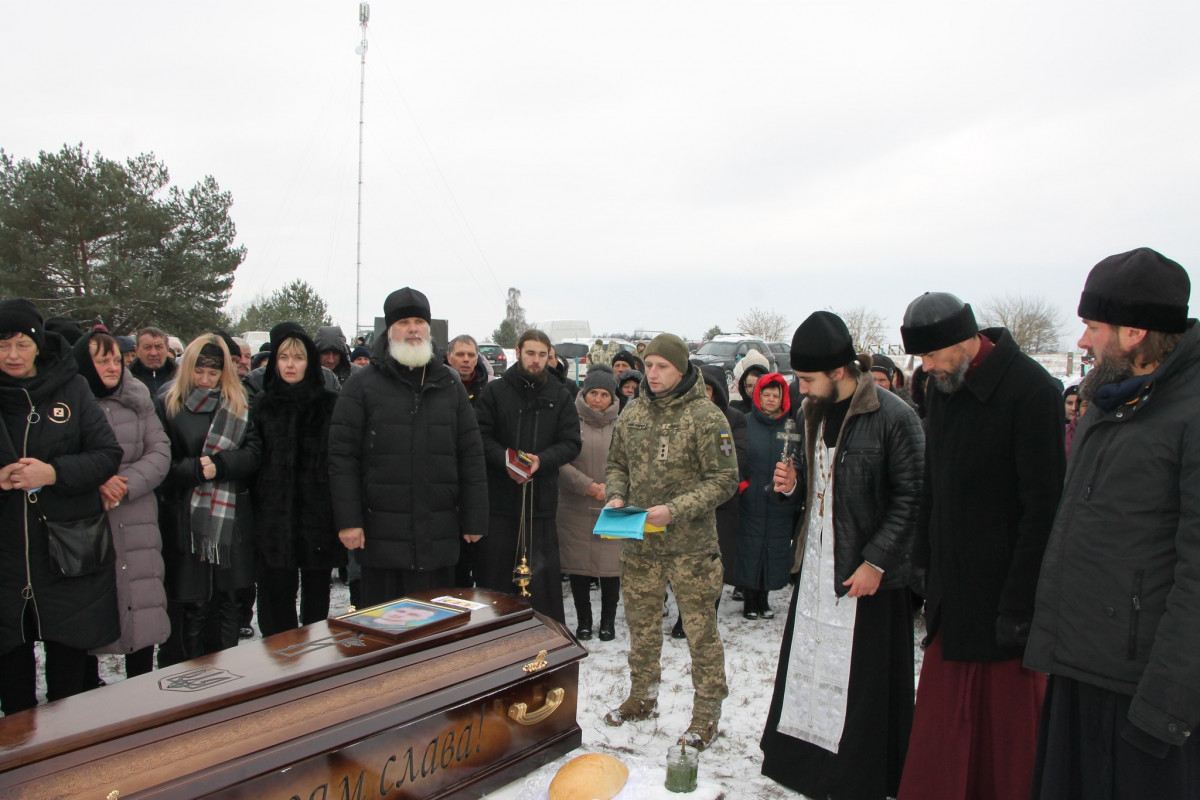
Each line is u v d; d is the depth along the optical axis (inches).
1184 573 70.7
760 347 735.7
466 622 110.7
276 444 152.9
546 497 175.6
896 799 110.9
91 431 125.5
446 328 361.7
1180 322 75.8
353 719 87.7
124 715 77.7
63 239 802.2
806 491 122.2
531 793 104.7
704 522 129.2
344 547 157.2
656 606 134.0
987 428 97.0
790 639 120.9
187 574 147.3
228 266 885.8
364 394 142.8
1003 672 100.1
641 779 108.3
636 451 133.3
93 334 135.6
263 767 78.7
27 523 118.9
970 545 98.4
